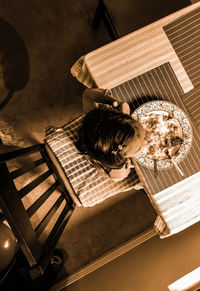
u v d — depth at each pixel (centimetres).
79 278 220
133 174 182
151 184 141
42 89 246
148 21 190
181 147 144
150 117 141
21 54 245
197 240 186
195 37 148
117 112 114
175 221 141
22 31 246
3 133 240
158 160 141
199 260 177
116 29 191
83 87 247
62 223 176
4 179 122
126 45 146
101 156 113
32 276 128
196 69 147
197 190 143
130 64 145
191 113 146
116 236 244
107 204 251
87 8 249
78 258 239
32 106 244
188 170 144
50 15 247
